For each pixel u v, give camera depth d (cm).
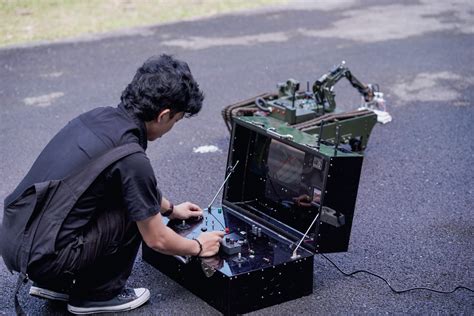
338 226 323
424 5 1023
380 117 580
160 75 282
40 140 540
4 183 465
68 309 316
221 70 719
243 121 360
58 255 282
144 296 321
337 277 352
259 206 373
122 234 295
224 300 307
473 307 330
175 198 441
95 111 296
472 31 893
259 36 848
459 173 487
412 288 345
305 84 683
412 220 417
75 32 841
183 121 580
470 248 385
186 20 908
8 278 353
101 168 275
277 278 315
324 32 873
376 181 470
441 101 641
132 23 888
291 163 344
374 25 910
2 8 938
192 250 307
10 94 639
